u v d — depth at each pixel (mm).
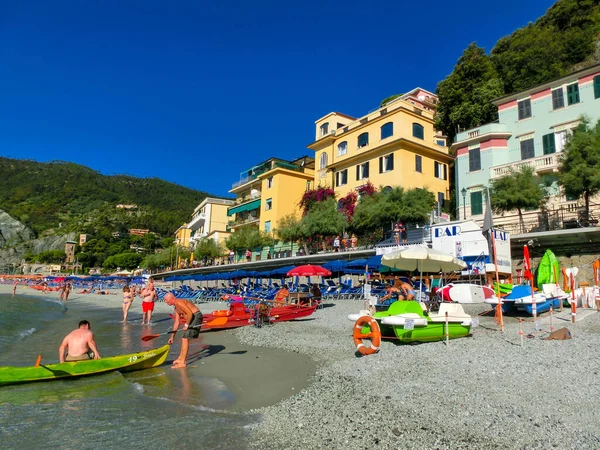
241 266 41438
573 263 21297
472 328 12328
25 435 5438
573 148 22766
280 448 4961
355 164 39125
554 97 29094
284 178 49656
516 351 9062
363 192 36125
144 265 84250
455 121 42156
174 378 8664
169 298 10250
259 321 16047
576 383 6742
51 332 16438
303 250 37219
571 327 11836
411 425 5461
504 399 6211
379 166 36531
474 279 19906
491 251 18281
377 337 9984
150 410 6496
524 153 30047
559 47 39000
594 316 13289
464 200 30594
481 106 40125
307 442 5113
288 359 10234
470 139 32344
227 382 8250
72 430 5621
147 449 4969
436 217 28547
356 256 29312
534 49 40000
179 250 69062
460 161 33094
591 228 20047
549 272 16797
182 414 6293
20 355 11352
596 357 8156
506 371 7602
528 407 5852
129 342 13680
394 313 10898
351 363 9125
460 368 7984
